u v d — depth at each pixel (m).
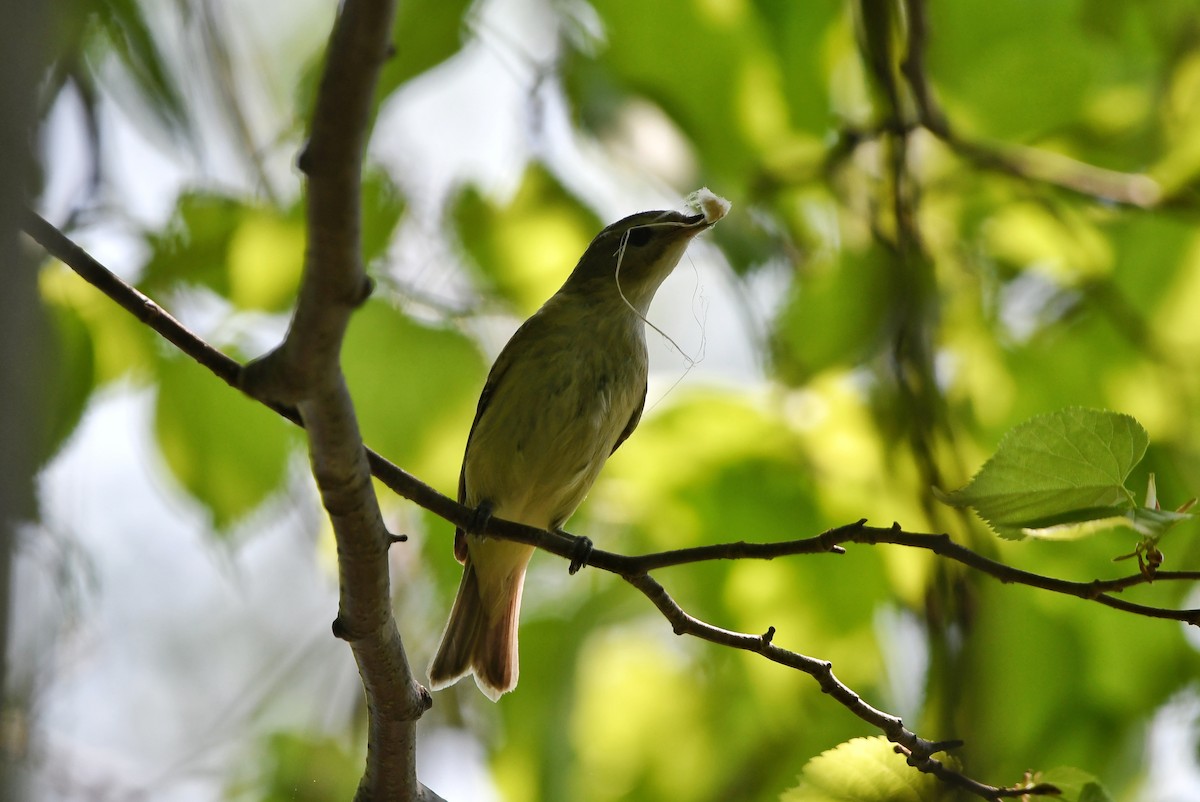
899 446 9.49
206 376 8.20
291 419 6.98
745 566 10.10
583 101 9.12
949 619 9.45
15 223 2.94
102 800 11.35
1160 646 10.12
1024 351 10.21
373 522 5.76
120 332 8.25
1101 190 9.89
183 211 8.49
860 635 10.03
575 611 11.02
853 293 9.50
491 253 9.54
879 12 9.55
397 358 8.85
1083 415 5.50
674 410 10.06
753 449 9.96
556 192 9.58
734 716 11.10
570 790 10.39
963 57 10.38
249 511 8.27
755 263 9.81
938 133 9.62
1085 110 10.16
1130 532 9.88
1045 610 10.11
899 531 6.23
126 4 8.20
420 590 11.98
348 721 12.96
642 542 10.27
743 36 9.52
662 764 11.09
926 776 6.23
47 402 3.58
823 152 9.79
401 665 6.40
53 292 8.06
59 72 7.84
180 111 8.48
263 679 13.33
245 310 8.48
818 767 6.25
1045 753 10.17
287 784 10.14
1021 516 5.61
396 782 6.70
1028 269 10.59
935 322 9.52
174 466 8.25
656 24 9.48
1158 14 10.34
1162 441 9.89
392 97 8.66
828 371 9.52
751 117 9.79
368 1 4.19
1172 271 10.09
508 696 10.98
